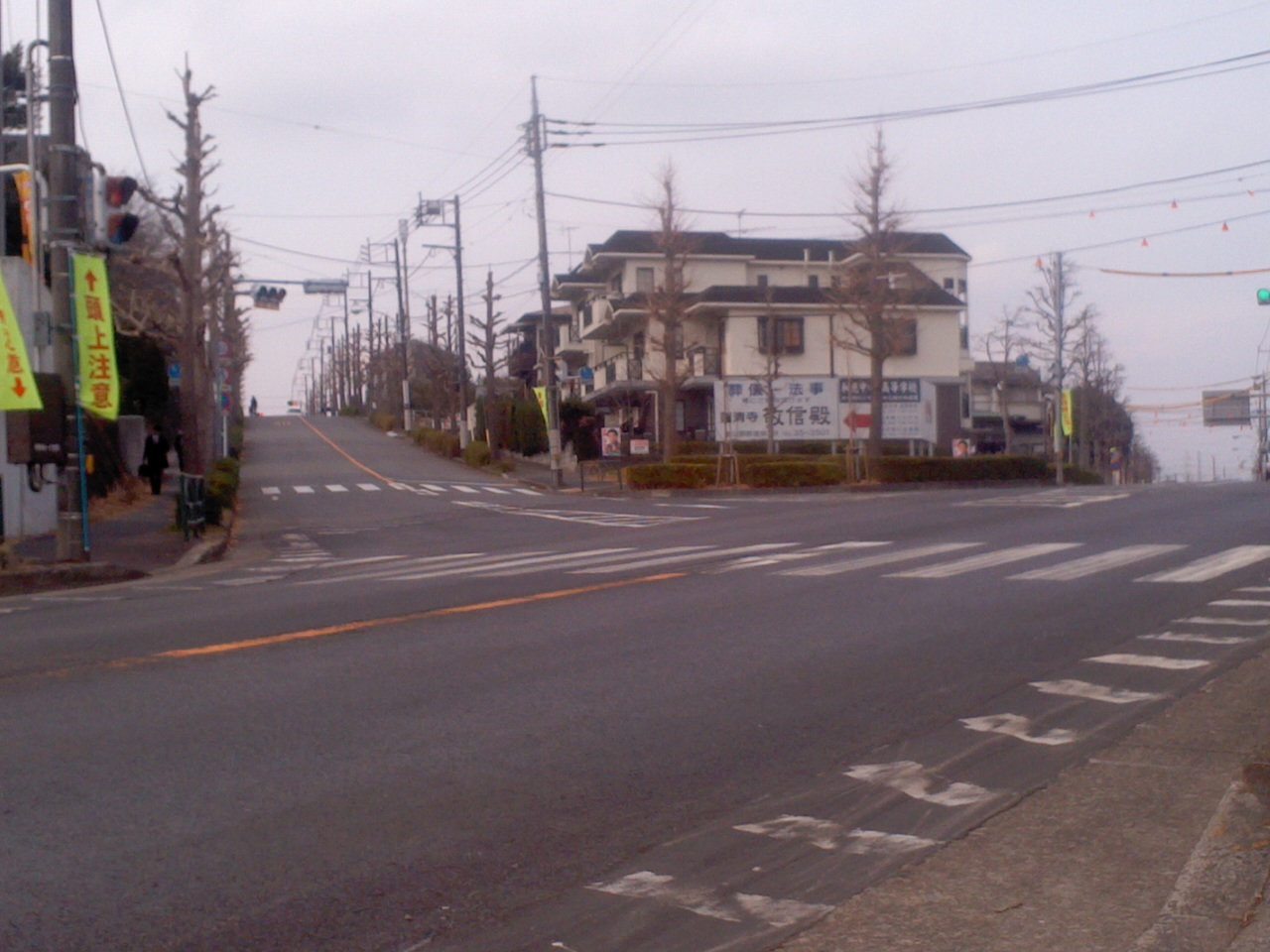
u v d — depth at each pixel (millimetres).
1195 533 18859
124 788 6383
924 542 18438
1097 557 15875
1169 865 5242
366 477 48094
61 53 18000
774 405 50438
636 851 5531
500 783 6500
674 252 48406
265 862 5367
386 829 5789
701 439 57969
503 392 77562
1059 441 51438
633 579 14625
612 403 66375
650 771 6734
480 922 4762
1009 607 11969
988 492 33062
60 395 17891
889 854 5477
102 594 15711
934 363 61000
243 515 32781
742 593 13195
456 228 62594
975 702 8227
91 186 17688
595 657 9703
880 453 44594
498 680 8891
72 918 4770
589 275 66375
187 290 31641
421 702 8234
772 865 5359
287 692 8531
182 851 5496
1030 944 4492
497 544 21953
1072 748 7125
